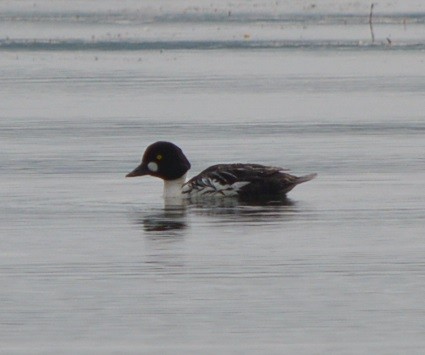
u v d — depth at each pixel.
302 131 25.33
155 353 11.15
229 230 15.96
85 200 18.16
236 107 29.44
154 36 51.28
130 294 12.89
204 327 11.81
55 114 28.39
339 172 20.31
